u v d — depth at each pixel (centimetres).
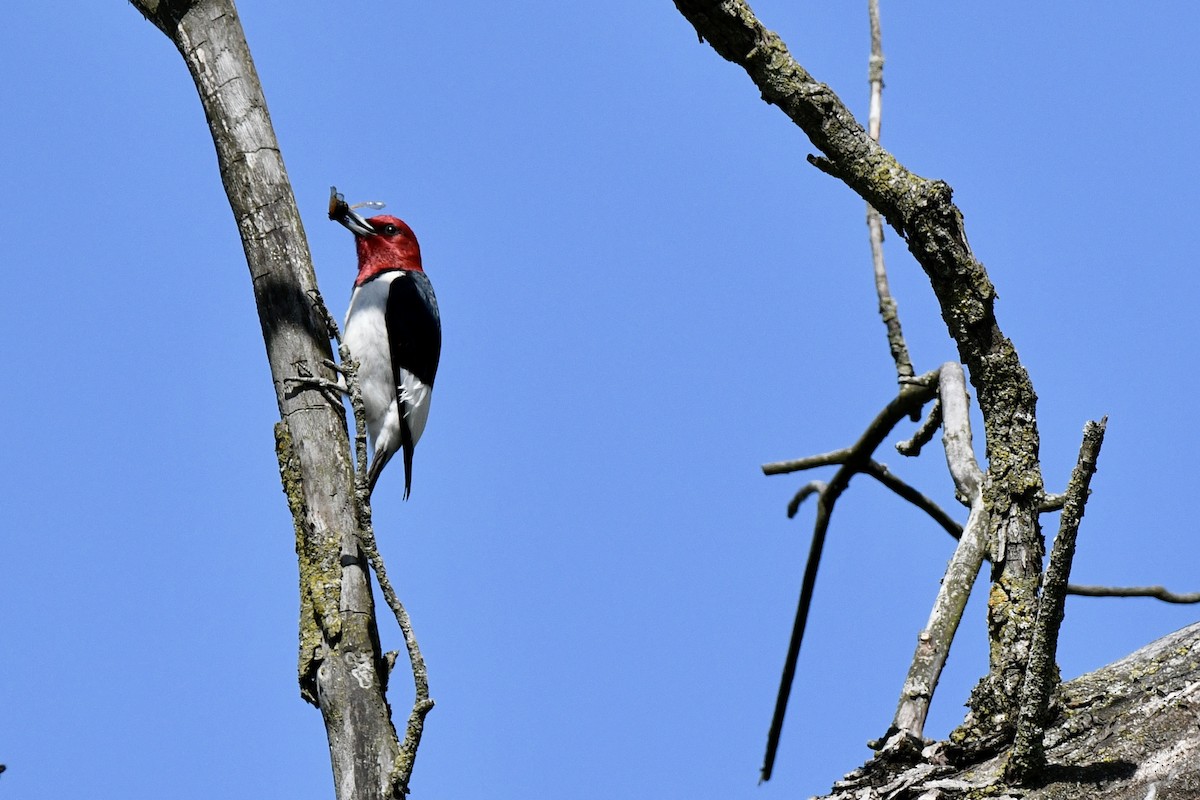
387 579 681
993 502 663
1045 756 576
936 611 757
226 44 884
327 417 814
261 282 845
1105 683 611
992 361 673
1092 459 515
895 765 655
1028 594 640
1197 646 610
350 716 720
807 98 688
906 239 690
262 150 868
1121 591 930
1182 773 525
